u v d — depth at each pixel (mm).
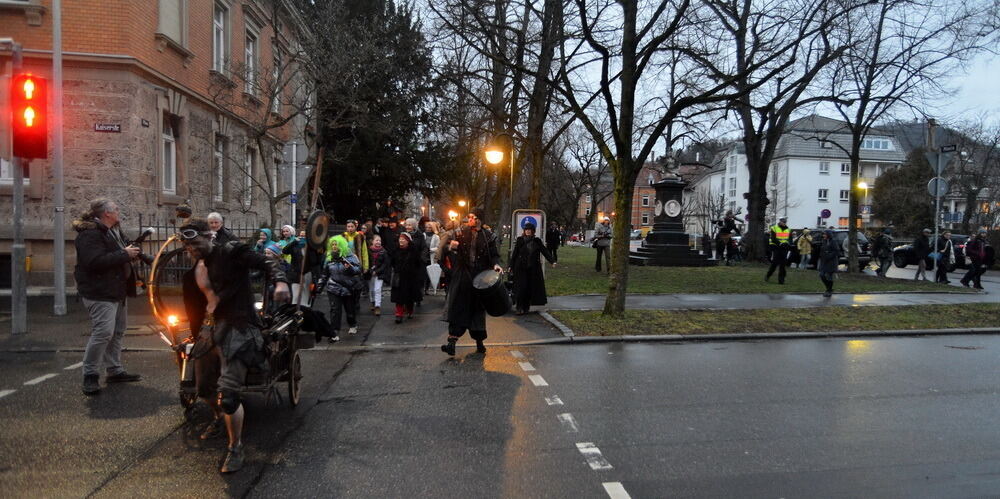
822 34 10586
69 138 12078
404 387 6242
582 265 21016
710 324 9750
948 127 20953
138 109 12656
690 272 18062
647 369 7109
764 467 4223
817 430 5012
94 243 5848
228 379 4102
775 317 10445
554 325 9586
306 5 19875
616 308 10133
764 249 23766
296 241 9961
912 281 17281
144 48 12875
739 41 17062
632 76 9812
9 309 10305
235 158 18531
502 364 7312
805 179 62219
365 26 19703
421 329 9500
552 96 15906
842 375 6906
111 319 5961
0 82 8211
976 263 16422
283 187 23844
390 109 24125
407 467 4176
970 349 8492
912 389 6324
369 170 26828
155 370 6828
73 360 7234
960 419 5332
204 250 4219
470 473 4082
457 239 7715
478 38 14508
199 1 15750
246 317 4277
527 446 4594
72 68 12086
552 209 60344
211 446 4539
